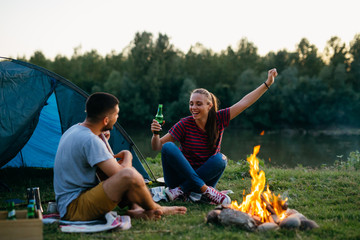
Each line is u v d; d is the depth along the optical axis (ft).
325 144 91.50
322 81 162.71
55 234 7.91
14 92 13.93
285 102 146.20
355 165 20.88
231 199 11.83
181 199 11.44
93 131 8.98
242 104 11.78
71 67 207.31
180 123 11.73
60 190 8.67
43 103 14.53
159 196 11.55
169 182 11.74
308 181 14.74
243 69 194.18
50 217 9.13
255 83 152.76
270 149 78.33
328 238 7.83
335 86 160.45
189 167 10.83
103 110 8.84
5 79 13.84
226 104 159.43
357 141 100.37
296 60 194.39
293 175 16.11
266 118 144.15
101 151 8.39
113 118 9.09
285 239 7.72
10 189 13.35
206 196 10.88
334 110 147.02
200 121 11.43
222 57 208.33
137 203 8.90
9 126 13.48
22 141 14.89
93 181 8.70
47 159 18.81
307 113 146.41
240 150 74.18
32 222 7.04
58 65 207.41
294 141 99.81
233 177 15.89
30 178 15.85
